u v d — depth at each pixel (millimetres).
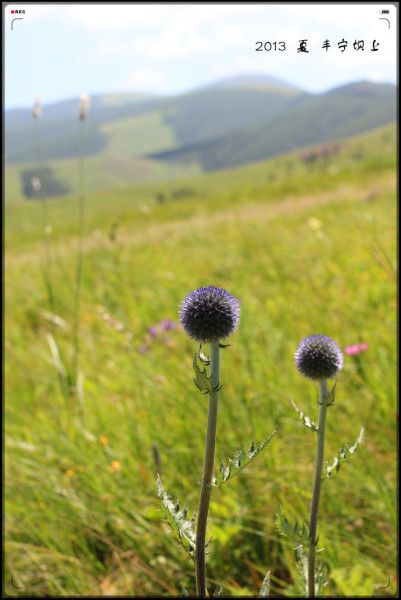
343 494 1049
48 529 1104
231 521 1008
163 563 1017
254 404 1285
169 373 1492
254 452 457
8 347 2123
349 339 1546
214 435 474
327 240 2814
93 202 53219
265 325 1730
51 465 1299
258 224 4199
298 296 2072
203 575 478
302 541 563
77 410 1498
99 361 1912
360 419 1233
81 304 2613
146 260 3342
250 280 2438
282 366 1490
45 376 1812
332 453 1097
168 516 479
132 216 9883
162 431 1273
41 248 5930
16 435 1452
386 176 5867
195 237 4098
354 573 832
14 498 1219
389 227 2652
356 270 2197
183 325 488
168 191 53625
